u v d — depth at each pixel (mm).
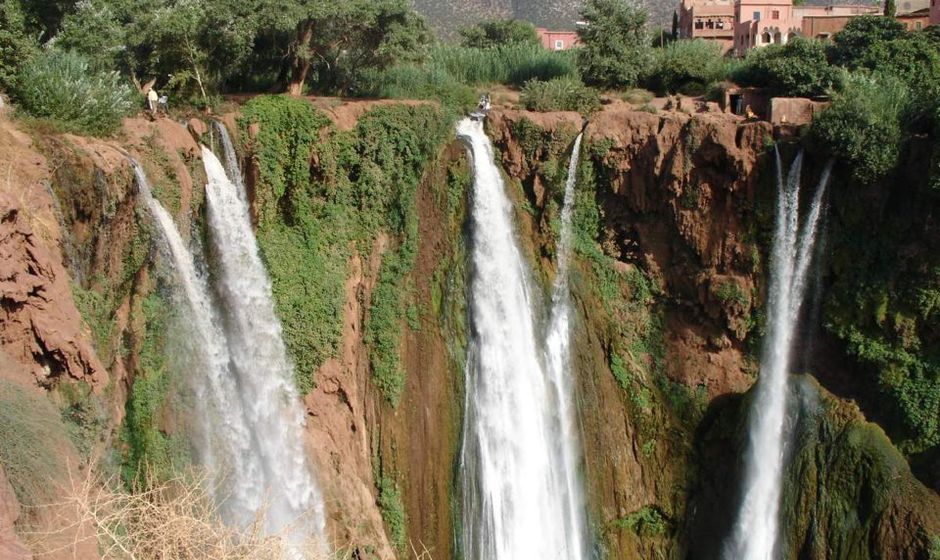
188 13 30953
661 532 34375
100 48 30297
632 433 34688
